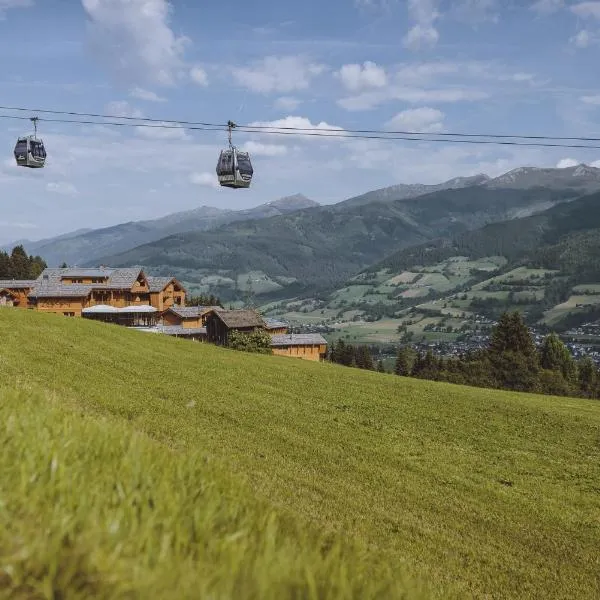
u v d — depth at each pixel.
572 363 165.38
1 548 3.94
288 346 144.88
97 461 6.25
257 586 3.83
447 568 16.55
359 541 6.36
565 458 35.66
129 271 140.88
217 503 5.57
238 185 43.66
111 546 4.12
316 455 28.86
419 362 168.25
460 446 35.94
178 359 52.47
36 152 47.75
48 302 127.94
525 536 22.17
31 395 11.72
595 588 17.69
